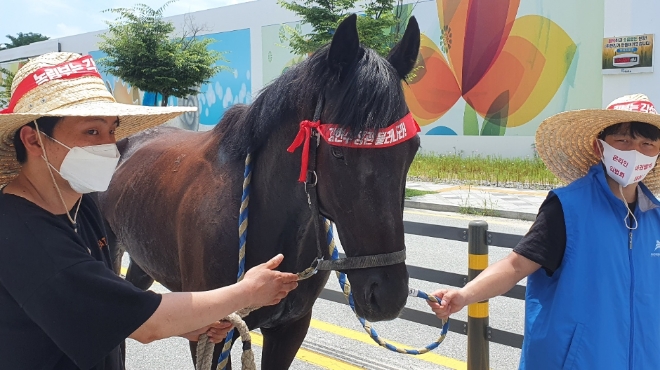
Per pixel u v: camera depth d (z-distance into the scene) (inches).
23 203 54.1
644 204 77.7
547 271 81.4
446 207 389.1
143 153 122.5
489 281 81.4
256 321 89.0
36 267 50.8
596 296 74.4
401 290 70.2
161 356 160.2
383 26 465.7
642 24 521.7
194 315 55.6
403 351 88.8
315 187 75.8
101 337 51.4
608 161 76.7
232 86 860.6
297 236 87.9
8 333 52.8
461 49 630.5
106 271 53.5
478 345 130.0
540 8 573.9
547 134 85.4
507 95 605.0
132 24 623.8
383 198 68.9
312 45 482.3
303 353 157.8
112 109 56.4
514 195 428.8
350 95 69.7
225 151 94.6
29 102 56.4
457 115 645.9
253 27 819.4
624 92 540.4
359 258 70.3
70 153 56.7
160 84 637.3
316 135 74.4
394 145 69.0
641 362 73.9
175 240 99.4
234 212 87.7
